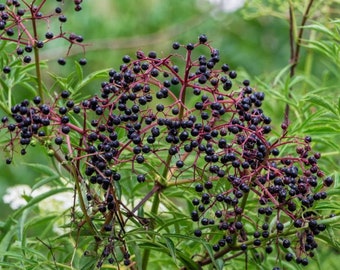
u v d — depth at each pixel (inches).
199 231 134.9
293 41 205.5
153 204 142.9
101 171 128.0
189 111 131.7
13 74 160.4
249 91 134.0
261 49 319.6
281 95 175.8
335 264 191.9
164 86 133.2
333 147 162.4
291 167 129.6
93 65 311.9
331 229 132.3
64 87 153.2
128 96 129.6
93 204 132.0
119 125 130.3
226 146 129.0
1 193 285.6
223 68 132.6
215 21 310.2
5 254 142.3
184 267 149.4
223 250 141.5
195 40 314.3
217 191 137.3
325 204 133.0
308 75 214.8
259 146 129.1
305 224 134.1
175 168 141.6
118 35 315.9
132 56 319.9
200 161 165.2
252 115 130.9
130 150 139.2
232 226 133.1
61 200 181.9
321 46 169.0
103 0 321.7
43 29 296.0
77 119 154.4
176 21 326.3
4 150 139.0
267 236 135.1
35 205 173.5
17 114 132.3
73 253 135.1
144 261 146.9
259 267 145.7
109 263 146.3
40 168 165.2
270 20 319.6
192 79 132.1
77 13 309.9
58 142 129.7
